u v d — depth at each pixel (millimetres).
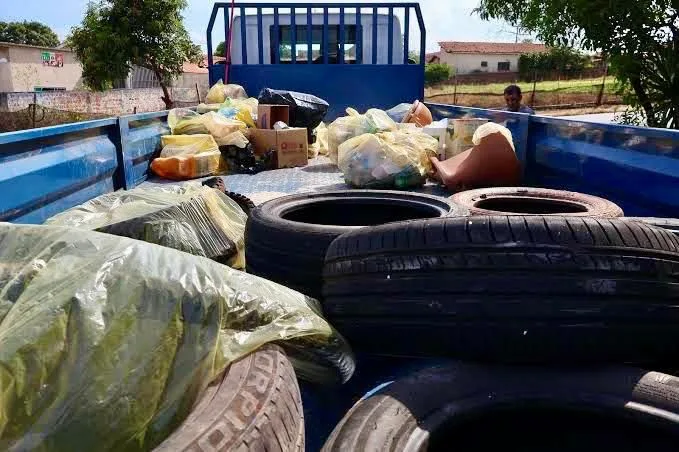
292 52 8445
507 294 1684
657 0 6551
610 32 6879
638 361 1747
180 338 1396
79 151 3377
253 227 2727
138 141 4727
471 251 1736
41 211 2824
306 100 6773
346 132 5703
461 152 5070
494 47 71875
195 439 1149
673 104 6738
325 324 1775
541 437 1699
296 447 1352
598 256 1676
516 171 4215
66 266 1413
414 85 8133
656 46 6707
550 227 1720
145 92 29719
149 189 3109
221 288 1505
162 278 1433
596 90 34281
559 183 4020
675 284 1737
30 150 2770
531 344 1679
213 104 7254
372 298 1882
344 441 1396
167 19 20688
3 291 1386
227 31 8391
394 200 3320
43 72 45312
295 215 3189
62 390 1259
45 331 1278
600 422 1640
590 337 1662
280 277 2500
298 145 5938
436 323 1761
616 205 3096
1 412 1211
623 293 1670
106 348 1309
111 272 1403
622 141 3160
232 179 5156
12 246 1521
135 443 1308
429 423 1514
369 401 1574
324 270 2143
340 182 4953
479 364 1754
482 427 1663
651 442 1587
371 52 8742
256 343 1505
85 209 2814
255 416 1262
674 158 2672
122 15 20547
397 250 1845
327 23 8320
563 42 7430
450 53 69750
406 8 8398
